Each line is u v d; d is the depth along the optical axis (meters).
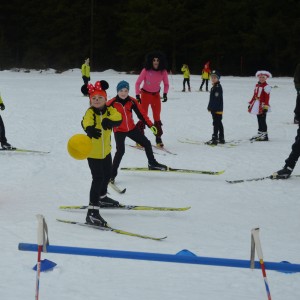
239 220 5.76
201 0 57.09
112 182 7.05
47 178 7.62
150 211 6.07
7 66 58.50
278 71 52.09
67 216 5.71
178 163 9.02
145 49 56.84
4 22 62.81
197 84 32.66
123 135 7.23
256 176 8.05
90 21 61.19
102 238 4.92
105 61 62.16
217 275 4.03
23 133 12.01
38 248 2.88
